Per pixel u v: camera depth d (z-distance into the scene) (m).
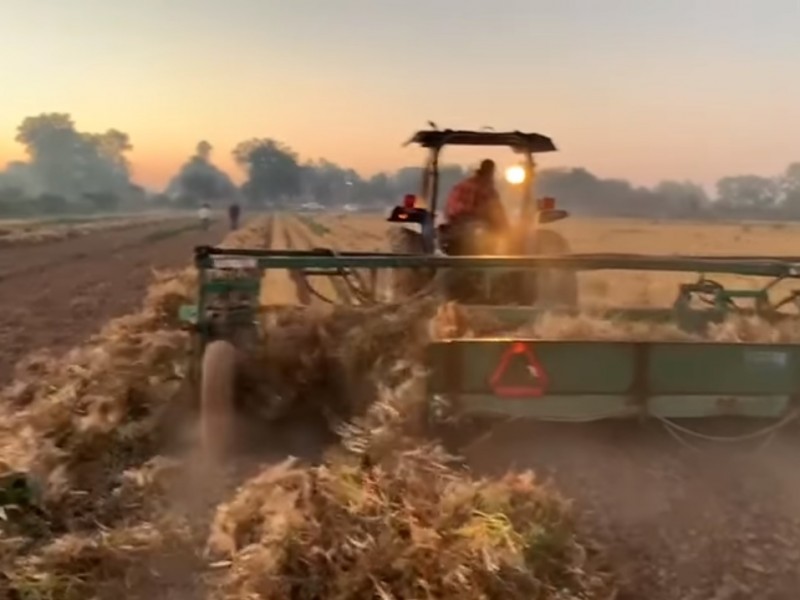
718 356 5.50
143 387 6.34
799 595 4.04
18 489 4.75
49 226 50.47
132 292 15.95
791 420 5.61
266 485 4.63
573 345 5.38
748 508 4.86
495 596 3.74
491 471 5.18
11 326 11.48
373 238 34.09
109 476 5.34
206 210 53.75
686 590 4.08
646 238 45.38
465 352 5.34
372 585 3.82
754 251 34.78
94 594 4.03
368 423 5.54
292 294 10.11
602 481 5.12
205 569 4.24
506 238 9.49
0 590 3.94
